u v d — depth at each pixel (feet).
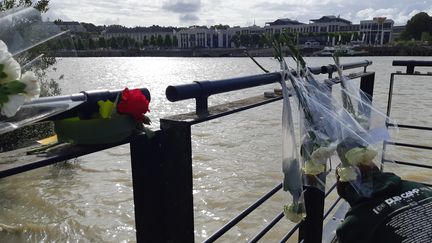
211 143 41.11
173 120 4.08
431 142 32.83
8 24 3.25
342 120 6.02
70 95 3.47
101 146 3.48
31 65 3.49
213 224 23.39
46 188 29.17
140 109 3.65
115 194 28.55
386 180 5.31
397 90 76.69
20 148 3.38
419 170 23.80
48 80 3.74
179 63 306.76
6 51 3.01
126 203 27.22
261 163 31.99
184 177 4.15
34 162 2.94
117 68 226.99
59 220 24.62
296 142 6.07
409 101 60.44
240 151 36.78
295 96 6.25
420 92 73.15
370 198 5.20
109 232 23.47
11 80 2.99
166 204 4.38
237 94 71.10
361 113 6.84
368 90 10.43
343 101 6.83
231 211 25.03
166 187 4.31
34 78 3.08
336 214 9.41
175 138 4.10
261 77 5.49
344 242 5.14
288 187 6.12
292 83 6.21
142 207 4.09
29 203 26.50
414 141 33.09
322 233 7.82
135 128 3.77
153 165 4.09
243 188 28.12
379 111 6.93
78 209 26.20
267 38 6.31
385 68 122.72
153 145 4.04
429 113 48.91
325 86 6.68
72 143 3.46
